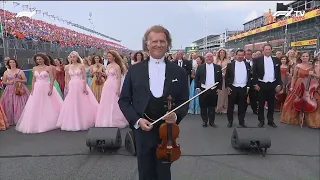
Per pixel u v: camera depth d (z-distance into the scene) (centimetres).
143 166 231
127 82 229
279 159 408
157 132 224
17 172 364
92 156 421
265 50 568
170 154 214
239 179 343
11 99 635
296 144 475
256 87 578
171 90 221
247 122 637
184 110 223
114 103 594
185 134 542
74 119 576
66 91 636
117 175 355
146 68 224
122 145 468
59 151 443
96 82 736
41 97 578
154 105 219
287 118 618
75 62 602
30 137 525
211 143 482
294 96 607
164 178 229
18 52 1037
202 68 596
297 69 602
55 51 1344
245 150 443
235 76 576
